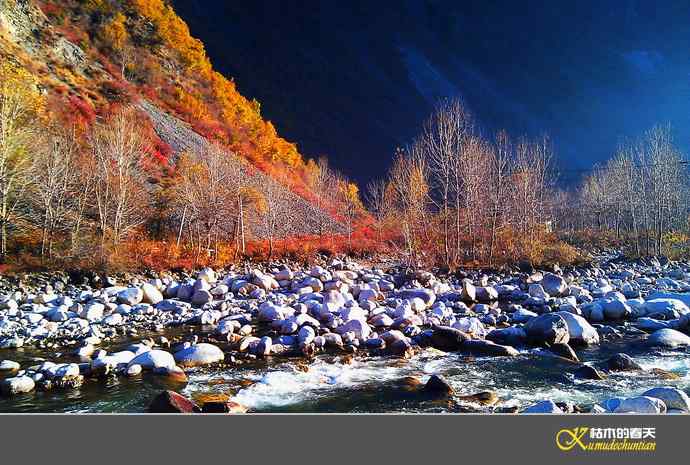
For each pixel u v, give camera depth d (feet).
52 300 57.82
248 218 125.39
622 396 27.99
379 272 90.68
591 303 51.06
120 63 164.86
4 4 129.18
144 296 59.47
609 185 175.22
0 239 79.30
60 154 90.12
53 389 29.37
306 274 82.02
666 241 119.03
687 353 37.01
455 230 100.73
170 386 30.14
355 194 196.85
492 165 116.78
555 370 33.22
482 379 31.53
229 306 56.13
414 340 41.22
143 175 112.68
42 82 120.78
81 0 169.48
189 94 180.86
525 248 95.55
